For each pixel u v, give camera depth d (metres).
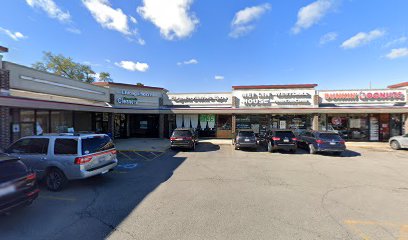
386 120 19.75
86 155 6.62
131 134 23.31
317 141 13.01
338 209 5.21
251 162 10.86
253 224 4.45
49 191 6.55
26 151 7.05
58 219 4.69
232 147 16.39
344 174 8.52
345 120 20.23
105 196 6.07
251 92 20.48
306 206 5.38
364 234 4.09
